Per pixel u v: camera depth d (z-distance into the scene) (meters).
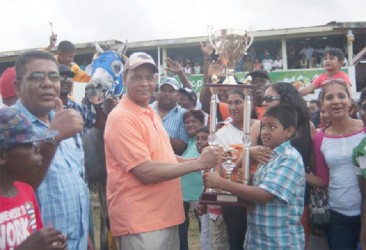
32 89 2.60
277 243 2.93
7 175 2.02
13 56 16.11
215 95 3.23
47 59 2.66
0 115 1.99
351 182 3.32
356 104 4.11
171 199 3.13
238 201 3.07
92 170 4.41
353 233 3.38
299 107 3.41
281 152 3.03
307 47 15.90
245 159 3.12
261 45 16.05
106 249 4.96
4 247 1.90
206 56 5.21
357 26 13.94
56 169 2.64
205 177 3.06
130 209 2.99
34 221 2.13
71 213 2.69
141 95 3.14
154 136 3.14
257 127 3.60
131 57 3.17
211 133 3.17
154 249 3.00
